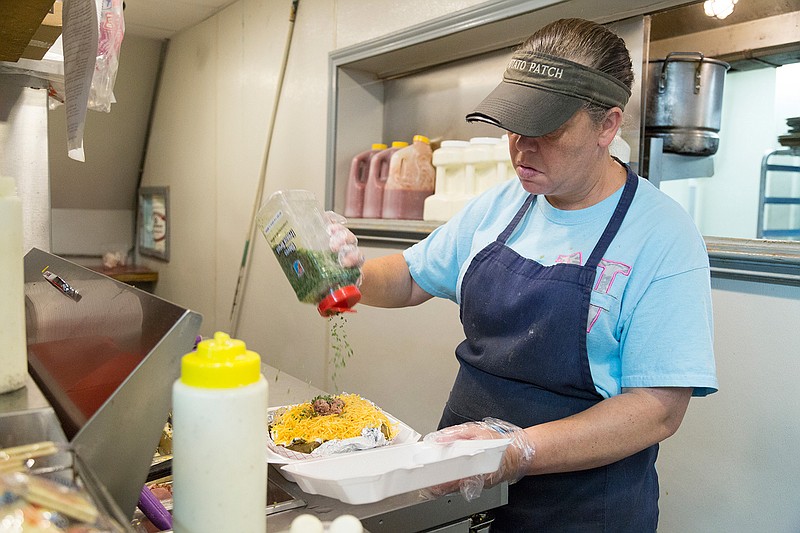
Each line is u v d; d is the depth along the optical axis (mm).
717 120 2047
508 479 1062
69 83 1063
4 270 722
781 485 1635
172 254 4973
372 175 2984
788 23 1831
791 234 1924
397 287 1551
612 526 1198
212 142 4273
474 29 2311
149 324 764
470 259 1432
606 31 1168
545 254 1294
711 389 1139
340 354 3135
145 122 5238
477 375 1367
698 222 2146
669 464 1874
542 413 1251
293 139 3406
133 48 4809
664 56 2088
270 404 1546
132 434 728
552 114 1083
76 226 5359
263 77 3646
